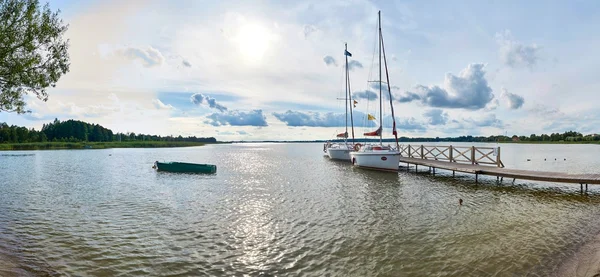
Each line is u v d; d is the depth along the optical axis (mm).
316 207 14188
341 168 32344
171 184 21719
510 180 22141
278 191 18484
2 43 11359
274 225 11391
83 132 141375
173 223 11734
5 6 11672
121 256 8539
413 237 9930
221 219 12258
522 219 11891
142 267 7855
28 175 27812
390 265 7844
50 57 12812
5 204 15258
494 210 13398
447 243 9336
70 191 19000
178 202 15516
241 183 21953
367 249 8938
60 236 10234
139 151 92875
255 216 12664
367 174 26703
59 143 110500
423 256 8375
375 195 17016
